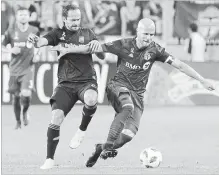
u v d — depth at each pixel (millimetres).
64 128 37000
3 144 30203
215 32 53906
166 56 22328
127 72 22172
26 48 37375
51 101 22328
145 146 29766
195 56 53031
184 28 53312
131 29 54719
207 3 53406
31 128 37188
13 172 21625
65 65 22312
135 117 22297
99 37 53656
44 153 27234
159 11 55656
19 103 37125
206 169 22797
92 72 22531
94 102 22016
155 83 50844
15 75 37312
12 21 50438
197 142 31375
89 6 53656
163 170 22406
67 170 22078
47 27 52875
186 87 51219
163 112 46125
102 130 35938
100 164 23922
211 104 51531
